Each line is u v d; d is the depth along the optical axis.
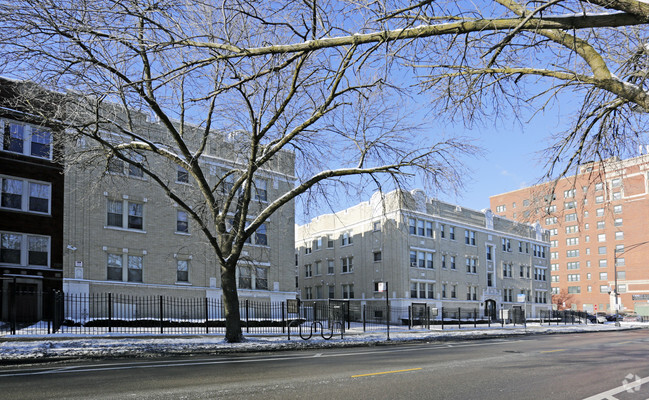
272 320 29.97
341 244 53.56
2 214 24.58
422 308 45.44
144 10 9.03
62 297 23.53
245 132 19.06
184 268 32.09
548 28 7.03
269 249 36.91
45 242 26.08
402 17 7.64
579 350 17.38
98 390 8.03
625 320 72.88
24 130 25.52
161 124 29.38
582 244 95.69
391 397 7.70
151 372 10.28
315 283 56.62
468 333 27.41
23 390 8.01
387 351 16.42
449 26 7.33
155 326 25.89
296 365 11.79
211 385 8.61
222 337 19.91
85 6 9.02
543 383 9.34
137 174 30.14
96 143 23.73
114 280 28.64
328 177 18.09
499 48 7.81
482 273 53.53
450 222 50.69
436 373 10.48
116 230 28.86
